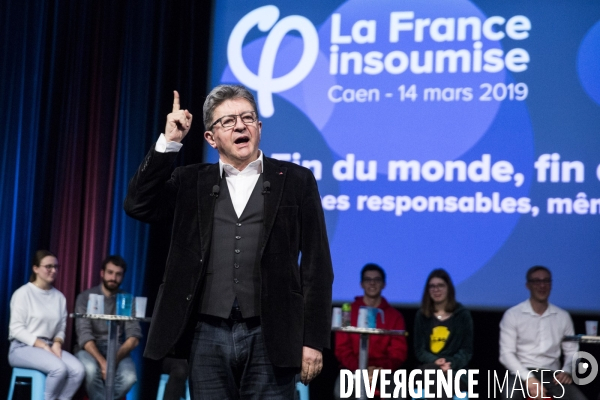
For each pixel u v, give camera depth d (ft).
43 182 15.60
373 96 14.89
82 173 15.57
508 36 14.55
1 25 15.74
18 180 15.55
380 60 14.94
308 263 5.01
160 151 4.89
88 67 15.75
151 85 15.46
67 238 15.39
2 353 15.17
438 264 14.28
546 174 14.14
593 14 14.30
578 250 13.88
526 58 14.44
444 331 12.76
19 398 13.14
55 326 13.60
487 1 14.69
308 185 5.19
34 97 15.69
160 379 13.52
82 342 13.38
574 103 14.21
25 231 15.51
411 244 14.40
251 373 4.88
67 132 15.58
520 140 14.29
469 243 14.21
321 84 15.11
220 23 15.55
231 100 5.16
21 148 15.58
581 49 14.29
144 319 11.48
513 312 12.73
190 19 15.52
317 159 14.94
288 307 4.85
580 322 13.75
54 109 15.72
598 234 13.85
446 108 14.62
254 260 4.93
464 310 12.87
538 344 12.59
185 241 5.01
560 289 13.85
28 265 15.39
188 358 4.99
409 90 14.78
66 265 15.34
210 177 5.19
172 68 15.53
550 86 14.32
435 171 14.49
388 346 13.12
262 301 4.79
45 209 15.62
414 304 14.28
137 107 15.44
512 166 14.25
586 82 14.21
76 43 15.75
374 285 13.24
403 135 14.70
